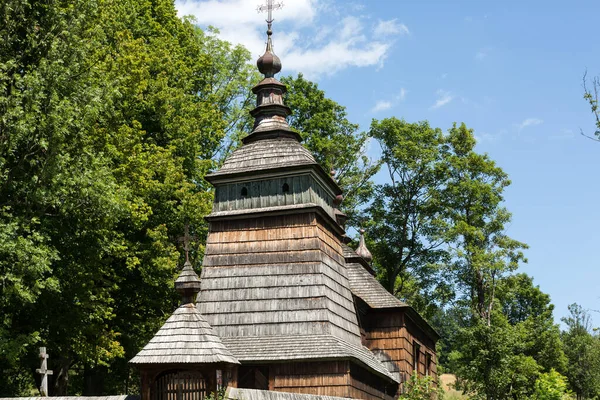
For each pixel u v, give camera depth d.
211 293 28.38
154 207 36.16
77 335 30.61
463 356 48.31
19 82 25.47
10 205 26.23
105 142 32.25
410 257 59.34
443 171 57.69
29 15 27.44
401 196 59.12
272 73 33.19
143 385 18.44
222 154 47.34
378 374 30.39
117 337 36.16
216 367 18.34
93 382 36.50
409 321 38.72
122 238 33.84
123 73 35.16
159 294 36.88
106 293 31.31
